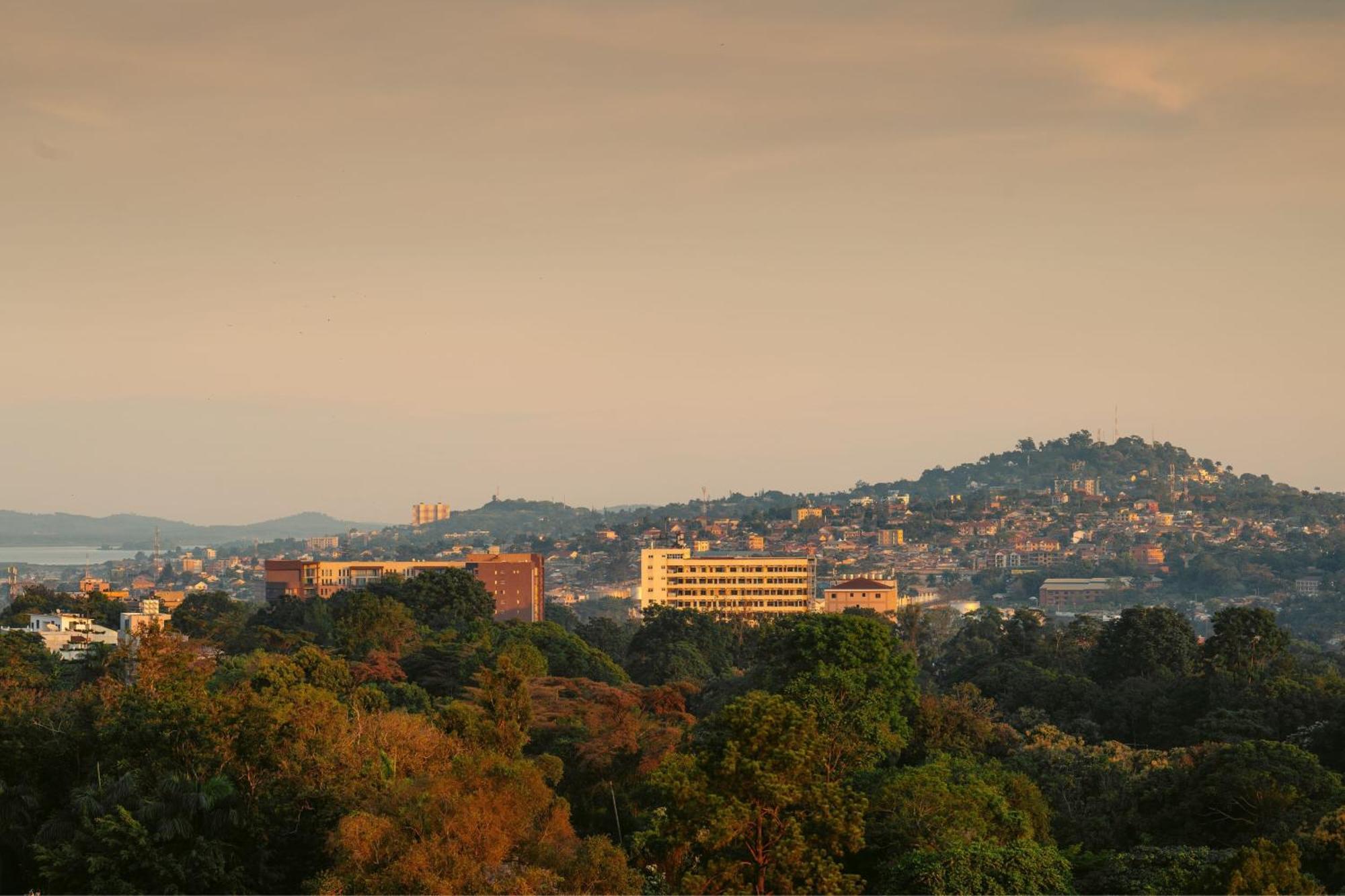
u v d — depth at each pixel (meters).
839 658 177.00
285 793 131.75
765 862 111.75
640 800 158.50
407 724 146.38
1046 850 125.62
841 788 128.38
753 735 114.88
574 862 111.44
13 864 130.50
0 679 175.25
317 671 194.25
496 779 114.75
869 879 126.06
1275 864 108.56
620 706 184.00
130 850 120.81
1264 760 155.50
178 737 136.25
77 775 138.00
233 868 125.50
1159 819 160.25
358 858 110.06
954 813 129.75
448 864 107.44
